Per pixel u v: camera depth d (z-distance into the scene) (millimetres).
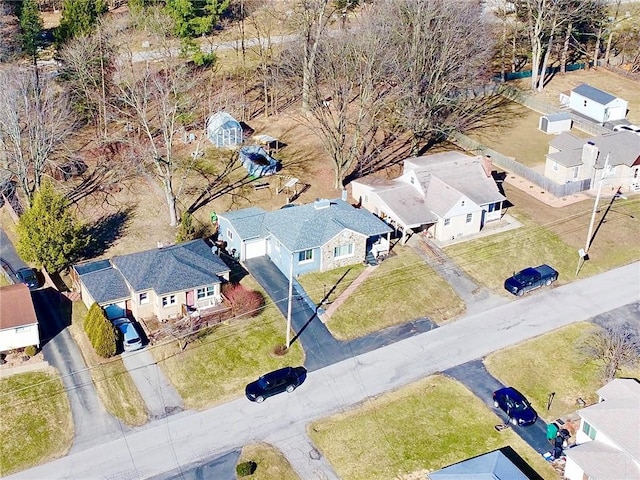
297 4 98000
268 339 53125
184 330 53656
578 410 45062
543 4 89125
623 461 41406
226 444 45156
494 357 52469
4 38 87625
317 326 54625
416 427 46656
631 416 43125
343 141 70125
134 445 45000
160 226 65438
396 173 74062
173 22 96812
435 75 74750
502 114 88562
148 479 42719
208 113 84438
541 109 89188
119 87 73250
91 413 47219
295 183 71312
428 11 71312
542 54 101938
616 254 63531
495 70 99375
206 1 102500
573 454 42125
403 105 73688
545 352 52938
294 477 43062
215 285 55844
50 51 94875
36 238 57844
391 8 74812
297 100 88312
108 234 64250
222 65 95125
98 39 81000
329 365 51375
